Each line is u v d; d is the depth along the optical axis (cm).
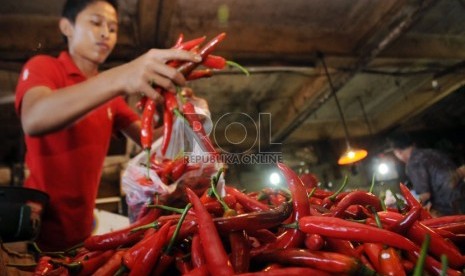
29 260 132
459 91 872
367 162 912
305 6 429
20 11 349
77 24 202
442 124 1017
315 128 920
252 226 98
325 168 912
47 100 140
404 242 96
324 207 134
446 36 581
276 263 97
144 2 312
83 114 139
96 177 215
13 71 356
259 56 438
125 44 370
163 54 128
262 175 788
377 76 707
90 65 217
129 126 242
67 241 199
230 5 399
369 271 85
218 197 113
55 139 194
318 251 94
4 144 545
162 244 102
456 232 117
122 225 310
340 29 487
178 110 135
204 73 145
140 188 157
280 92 662
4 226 143
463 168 410
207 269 91
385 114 911
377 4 440
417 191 420
